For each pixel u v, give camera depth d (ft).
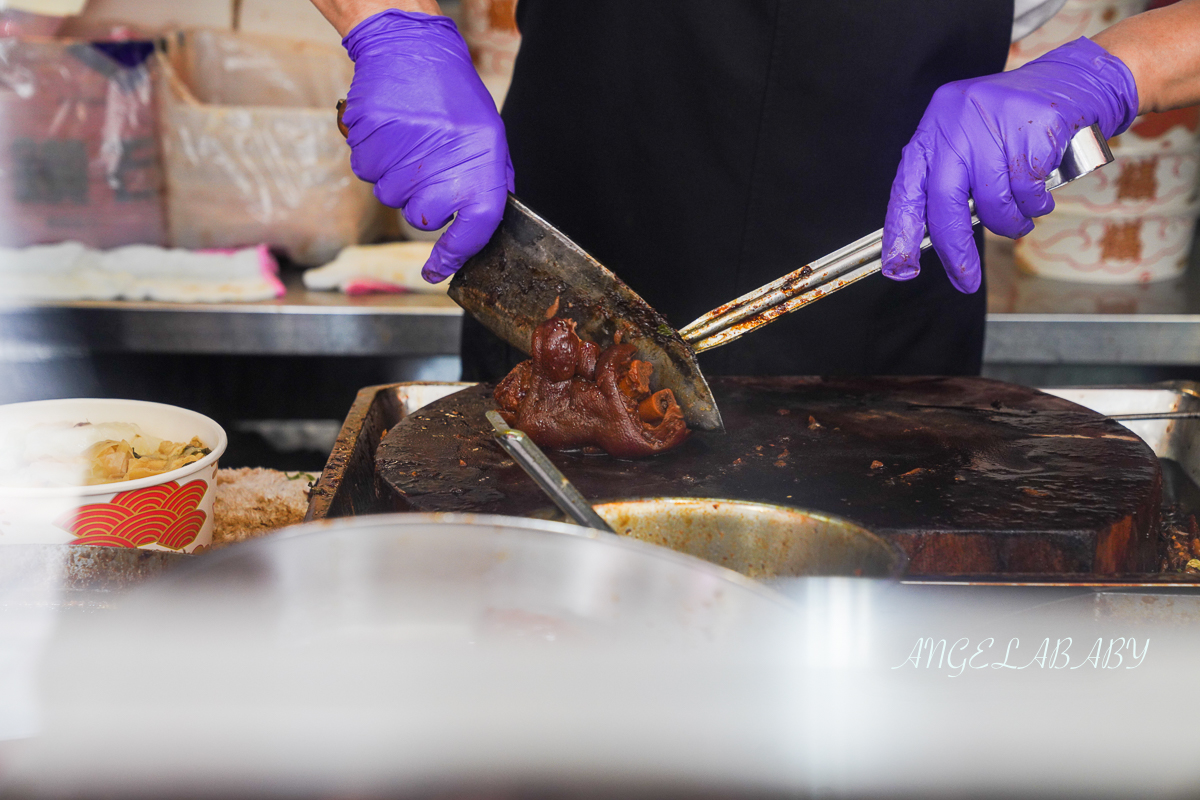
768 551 3.39
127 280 5.89
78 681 2.75
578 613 3.14
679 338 3.91
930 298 4.78
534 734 2.77
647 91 4.64
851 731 3.09
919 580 3.36
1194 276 6.58
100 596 3.34
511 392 3.97
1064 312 5.66
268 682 2.81
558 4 4.68
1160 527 3.84
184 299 5.78
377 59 4.06
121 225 6.36
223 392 6.74
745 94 4.57
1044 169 3.95
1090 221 6.23
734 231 4.70
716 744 2.79
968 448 3.91
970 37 4.52
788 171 4.62
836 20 4.47
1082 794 3.18
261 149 6.28
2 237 6.23
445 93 4.02
